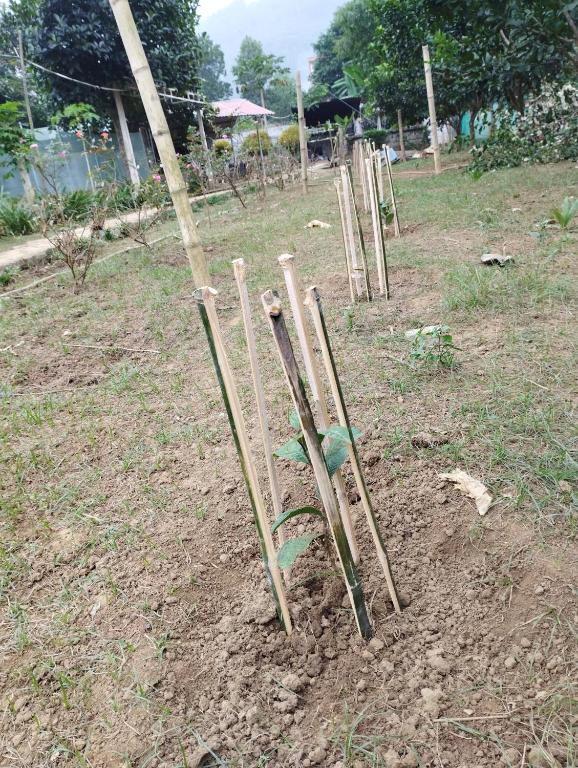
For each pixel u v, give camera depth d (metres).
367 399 2.69
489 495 1.95
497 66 7.73
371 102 19.84
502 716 1.30
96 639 1.67
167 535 2.05
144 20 14.20
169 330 4.14
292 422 1.56
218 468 2.40
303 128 11.07
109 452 2.64
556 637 1.45
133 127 16.33
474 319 3.40
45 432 2.88
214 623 1.68
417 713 1.34
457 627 1.54
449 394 2.63
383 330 3.48
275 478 1.63
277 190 14.05
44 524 2.16
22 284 6.22
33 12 13.73
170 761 1.31
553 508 1.85
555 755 1.21
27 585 1.91
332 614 1.65
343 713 1.38
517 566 1.68
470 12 7.15
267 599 1.71
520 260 4.25
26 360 3.84
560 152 9.48
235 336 3.81
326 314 3.87
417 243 5.31
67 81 13.83
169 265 6.26
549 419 2.29
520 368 2.75
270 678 1.49
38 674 1.58
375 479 2.16
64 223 7.21
